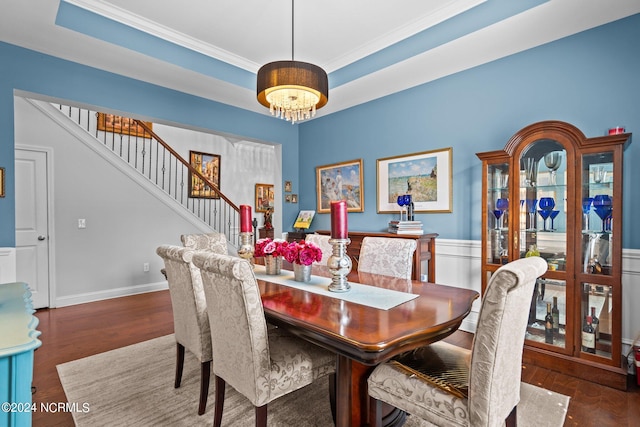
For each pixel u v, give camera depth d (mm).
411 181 3492
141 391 2072
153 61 2846
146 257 4672
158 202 4797
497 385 1155
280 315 1444
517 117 2760
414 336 1249
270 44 3094
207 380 1836
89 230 4160
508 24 2326
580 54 2447
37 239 3783
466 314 1504
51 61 2742
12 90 2572
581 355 2236
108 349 2723
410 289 1897
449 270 3199
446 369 1419
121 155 4840
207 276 1540
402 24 2771
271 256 2311
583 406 1895
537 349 2416
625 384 2053
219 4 2494
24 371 786
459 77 3109
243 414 1842
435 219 3314
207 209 6168
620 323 2098
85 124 4727
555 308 2381
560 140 2285
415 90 3447
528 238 2482
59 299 3926
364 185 3959
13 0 2035
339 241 1849
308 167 4680
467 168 3076
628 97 2264
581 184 2221
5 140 2557
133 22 2652
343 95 3688
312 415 1832
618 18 2270
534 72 2666
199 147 6141
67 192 3992
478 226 3023
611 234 2146
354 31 2879
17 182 3660
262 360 1406
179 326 2023
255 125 4277
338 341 1216
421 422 1781
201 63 3105
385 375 1416
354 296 1739
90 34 2461
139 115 3248
